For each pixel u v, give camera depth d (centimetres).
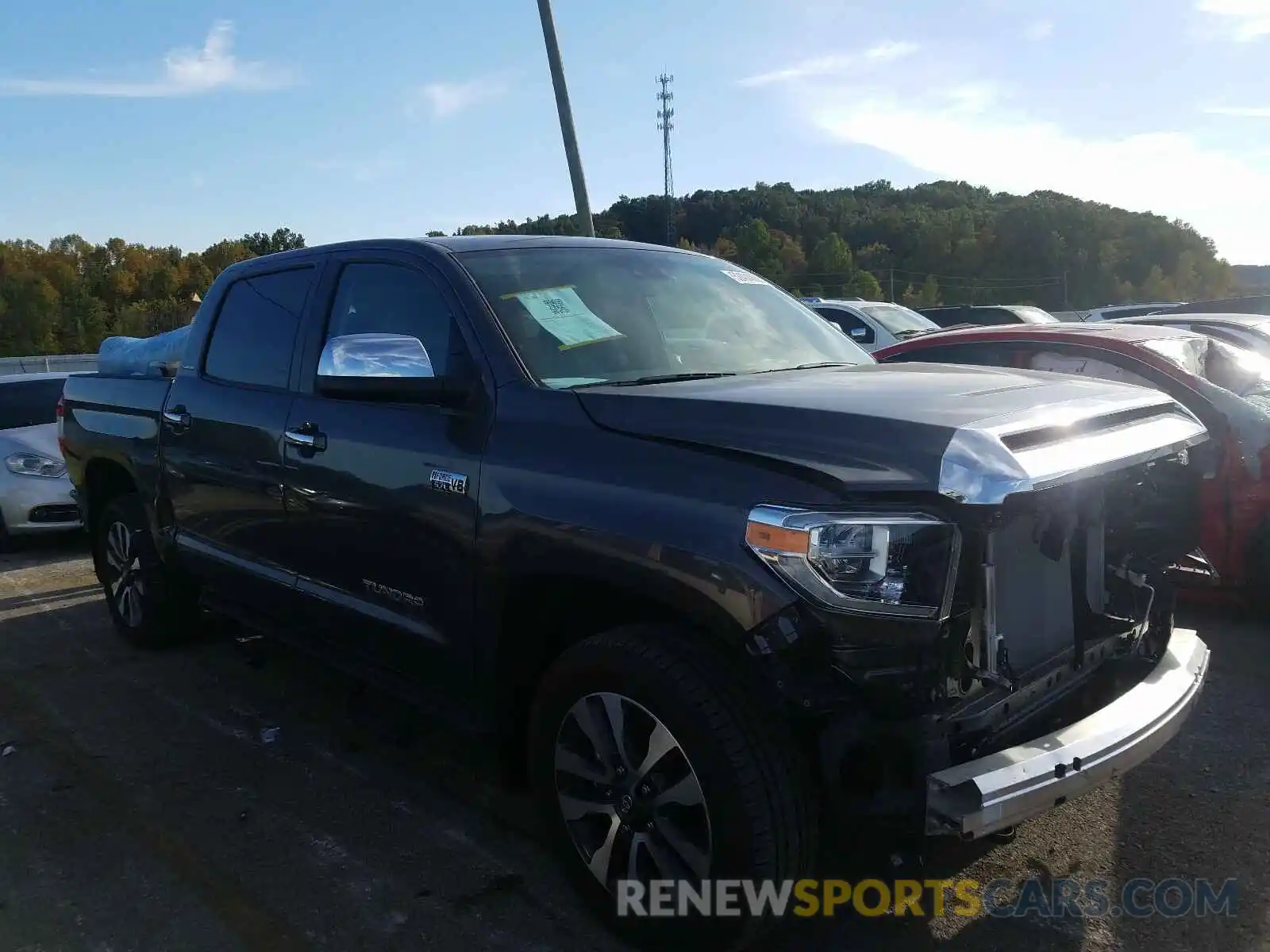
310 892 306
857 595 224
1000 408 254
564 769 281
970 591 240
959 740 238
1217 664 479
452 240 365
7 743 423
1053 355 585
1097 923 285
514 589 290
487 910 295
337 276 387
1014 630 262
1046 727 262
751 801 236
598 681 266
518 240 373
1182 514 333
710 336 360
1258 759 381
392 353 326
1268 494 506
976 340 616
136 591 530
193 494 448
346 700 439
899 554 225
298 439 369
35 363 2362
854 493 229
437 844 333
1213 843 324
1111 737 248
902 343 659
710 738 239
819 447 242
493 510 291
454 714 324
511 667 303
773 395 272
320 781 381
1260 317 870
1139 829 333
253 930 288
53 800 370
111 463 535
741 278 420
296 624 404
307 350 387
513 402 300
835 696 227
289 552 388
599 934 282
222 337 446
